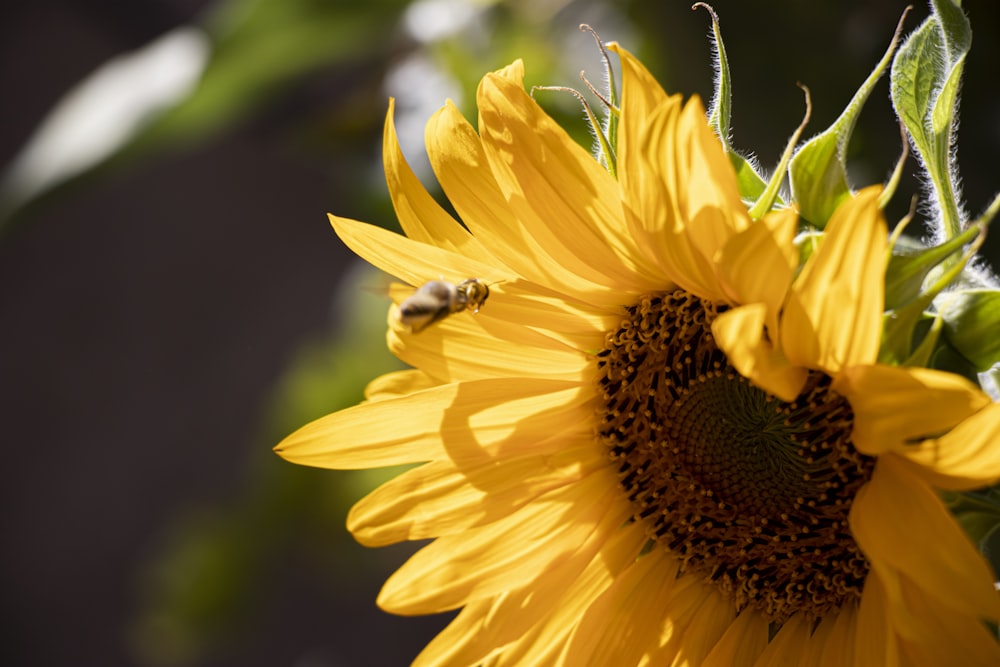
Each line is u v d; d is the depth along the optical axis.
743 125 0.55
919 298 0.44
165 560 0.83
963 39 0.45
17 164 0.56
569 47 0.57
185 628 0.76
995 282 0.46
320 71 0.59
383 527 0.49
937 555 0.44
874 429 0.44
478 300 0.47
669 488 0.49
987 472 0.43
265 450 0.69
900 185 0.54
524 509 0.49
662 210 0.45
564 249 0.47
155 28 0.84
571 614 0.50
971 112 0.54
